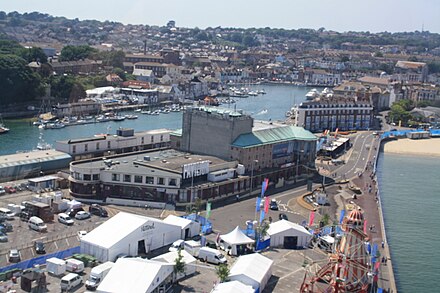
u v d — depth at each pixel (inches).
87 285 4680.1
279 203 7746.1
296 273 5354.3
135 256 5521.7
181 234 6033.5
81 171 7130.9
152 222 5684.1
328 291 4717.0
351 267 4709.6
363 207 7810.0
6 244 5541.3
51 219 6333.7
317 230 6496.1
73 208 6589.6
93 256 5290.4
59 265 4913.9
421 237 7411.4
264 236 5979.3
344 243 4788.4
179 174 7253.9
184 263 4953.3
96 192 7234.3
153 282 4515.3
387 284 5359.3
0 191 7106.3
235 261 5403.5
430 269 6348.4
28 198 6983.3
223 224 6658.5
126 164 7652.6
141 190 7194.9
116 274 4544.8
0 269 4867.1
